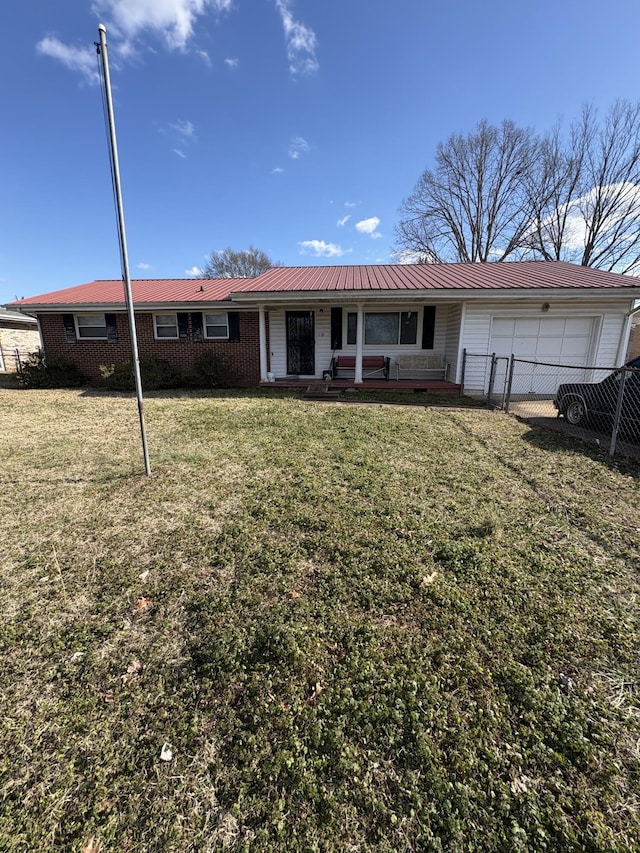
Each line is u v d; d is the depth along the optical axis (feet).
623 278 36.01
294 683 6.33
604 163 75.61
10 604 8.22
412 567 9.20
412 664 6.65
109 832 4.50
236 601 8.18
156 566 9.44
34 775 5.08
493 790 4.87
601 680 6.34
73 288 50.08
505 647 6.97
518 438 20.59
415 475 15.05
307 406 29.25
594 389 22.29
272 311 41.57
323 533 10.73
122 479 14.78
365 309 40.63
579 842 4.35
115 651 7.04
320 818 4.61
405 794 4.85
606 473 15.47
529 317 35.86
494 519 11.50
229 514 11.99
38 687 6.32
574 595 8.30
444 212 92.22
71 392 37.60
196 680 6.44
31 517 11.91
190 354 43.50
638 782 4.92
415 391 36.78
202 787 4.95
